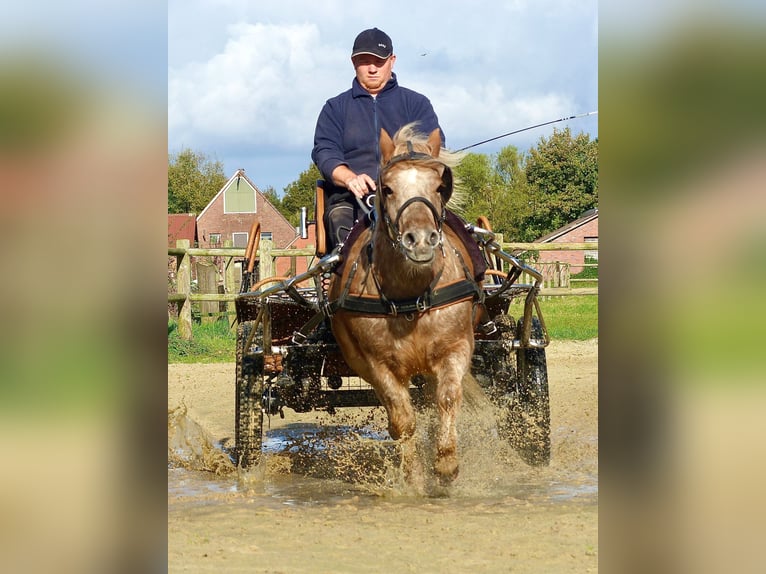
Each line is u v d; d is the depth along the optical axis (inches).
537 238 2106.3
